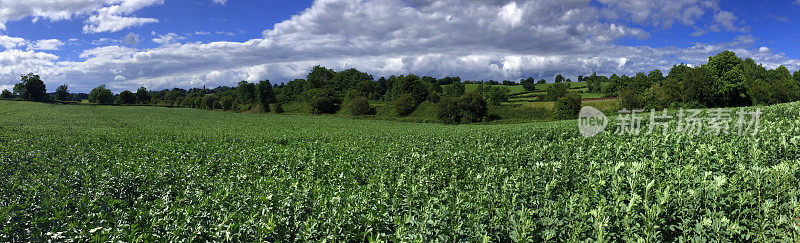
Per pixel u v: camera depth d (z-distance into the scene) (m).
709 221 5.15
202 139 24.81
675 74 82.75
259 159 14.54
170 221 6.32
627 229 5.39
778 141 10.37
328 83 162.25
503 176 9.16
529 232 5.52
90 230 5.66
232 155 15.52
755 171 6.45
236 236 5.82
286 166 13.38
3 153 14.52
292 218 6.84
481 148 15.56
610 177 7.86
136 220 6.27
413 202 7.35
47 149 16.11
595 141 15.48
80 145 18.42
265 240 5.92
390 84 135.12
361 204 7.05
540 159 12.52
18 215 6.75
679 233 5.98
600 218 5.41
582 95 102.06
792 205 5.46
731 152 9.20
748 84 63.75
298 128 51.91
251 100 138.75
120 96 148.62
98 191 8.98
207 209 7.12
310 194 7.79
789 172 6.45
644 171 8.14
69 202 7.68
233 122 67.19
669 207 5.98
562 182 8.20
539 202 6.95
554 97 89.94
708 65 62.41
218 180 10.30
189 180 10.82
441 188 10.19
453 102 69.62
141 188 9.51
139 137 24.98
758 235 5.20
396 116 88.06
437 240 5.56
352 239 6.03
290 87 163.75
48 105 107.06
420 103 96.50
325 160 14.03
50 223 6.45
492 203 6.81
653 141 11.63
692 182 6.85
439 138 24.58
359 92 126.06
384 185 9.07
